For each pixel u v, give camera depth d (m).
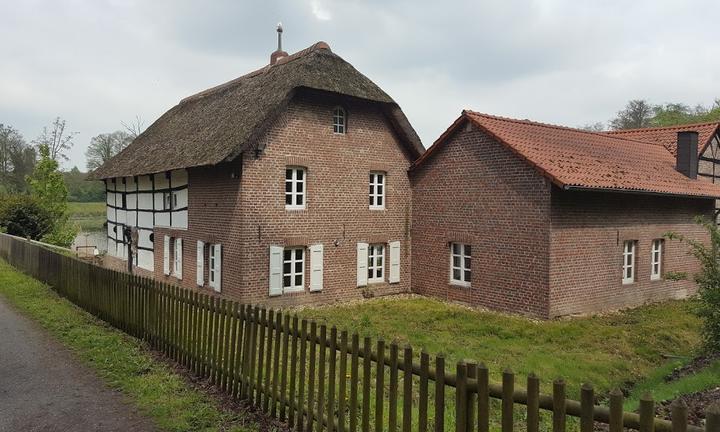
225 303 6.40
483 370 3.59
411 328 11.54
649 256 15.27
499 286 13.80
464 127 14.86
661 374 8.95
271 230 14.03
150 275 18.28
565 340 10.80
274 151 14.05
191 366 7.03
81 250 26.11
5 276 15.55
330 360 4.85
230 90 18.05
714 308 8.72
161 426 5.34
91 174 22.70
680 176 16.50
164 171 15.73
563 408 3.20
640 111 51.50
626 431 5.38
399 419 5.79
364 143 16.06
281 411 5.40
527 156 12.84
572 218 13.04
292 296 14.51
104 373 6.91
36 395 6.19
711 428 2.65
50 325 9.44
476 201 14.52
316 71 14.69
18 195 28.30
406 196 17.02
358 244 15.91
